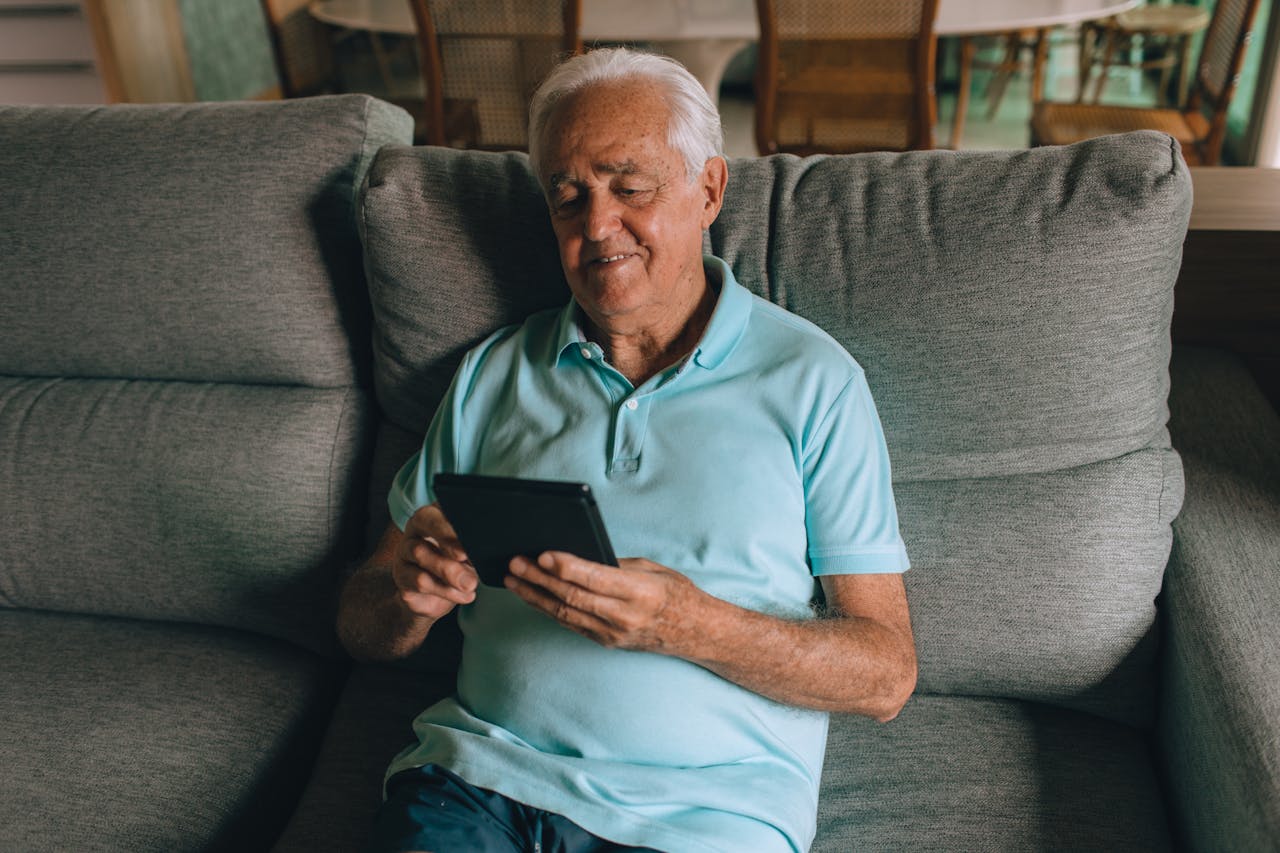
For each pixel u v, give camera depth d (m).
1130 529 1.19
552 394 1.20
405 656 1.23
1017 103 4.88
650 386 1.15
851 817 1.13
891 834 1.10
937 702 1.27
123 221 1.41
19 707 1.31
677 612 0.94
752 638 0.98
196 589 1.43
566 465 1.15
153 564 1.43
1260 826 0.90
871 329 1.21
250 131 1.40
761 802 1.01
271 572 1.41
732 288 1.17
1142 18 3.99
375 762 1.26
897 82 2.67
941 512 1.24
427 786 1.04
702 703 1.04
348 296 1.43
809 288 1.23
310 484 1.40
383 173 1.34
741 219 1.27
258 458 1.40
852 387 1.13
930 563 1.23
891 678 1.05
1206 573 1.17
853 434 1.12
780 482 1.11
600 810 0.98
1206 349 1.60
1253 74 3.92
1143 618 1.19
